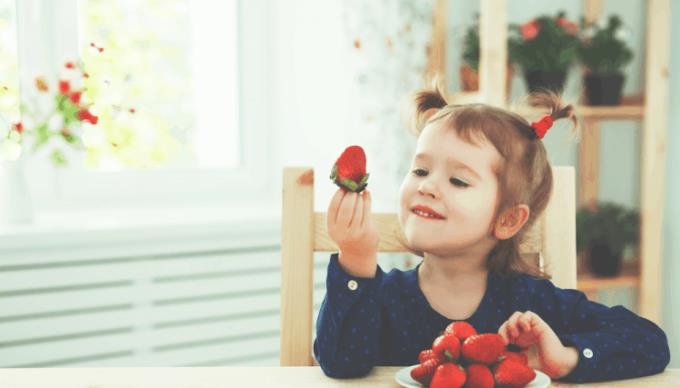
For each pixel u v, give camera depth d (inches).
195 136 93.4
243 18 93.7
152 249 78.5
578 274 86.7
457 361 26.6
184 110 92.1
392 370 31.9
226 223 81.3
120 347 77.7
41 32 81.8
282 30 93.4
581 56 82.6
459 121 32.4
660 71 81.8
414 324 35.2
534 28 79.2
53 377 29.8
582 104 84.6
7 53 81.0
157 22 89.1
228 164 96.0
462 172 31.7
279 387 29.0
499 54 74.0
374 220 40.7
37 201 84.7
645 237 83.7
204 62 92.7
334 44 83.3
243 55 94.4
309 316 39.1
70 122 76.1
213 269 81.2
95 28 85.1
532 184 34.4
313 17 86.9
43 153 84.4
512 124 33.8
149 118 90.0
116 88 87.3
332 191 84.4
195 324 81.0
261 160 96.8
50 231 73.4
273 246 84.6
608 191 93.9
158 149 91.1
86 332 76.1
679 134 85.8
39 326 74.1
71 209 86.5
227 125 95.1
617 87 83.5
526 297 35.7
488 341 26.2
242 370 31.2
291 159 93.2
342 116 82.8
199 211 88.4
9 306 72.8
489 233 33.3
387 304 35.4
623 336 32.7
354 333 30.4
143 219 81.0
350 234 29.1
